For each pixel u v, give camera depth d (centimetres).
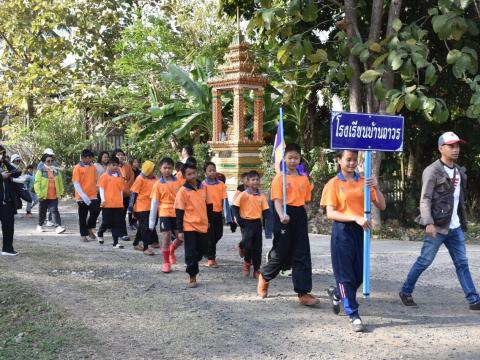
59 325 568
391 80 1234
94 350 500
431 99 1111
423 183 614
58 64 2595
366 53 1170
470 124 1473
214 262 877
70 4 2447
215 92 1571
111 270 841
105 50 2628
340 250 559
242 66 1501
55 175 1274
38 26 2517
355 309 550
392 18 1219
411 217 1426
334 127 559
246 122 1858
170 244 889
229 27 2134
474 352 489
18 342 520
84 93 2369
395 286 744
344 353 488
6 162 931
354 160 572
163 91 2128
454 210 617
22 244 1070
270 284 762
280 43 1588
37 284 735
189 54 2136
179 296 689
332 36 1505
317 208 1431
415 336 533
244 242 798
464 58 1115
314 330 554
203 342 520
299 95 1628
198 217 731
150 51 2130
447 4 1111
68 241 1136
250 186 800
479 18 1246
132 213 1057
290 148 639
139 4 2625
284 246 641
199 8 2188
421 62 1095
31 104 2889
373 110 1302
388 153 1476
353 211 567
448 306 642
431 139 1560
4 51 2825
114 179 1053
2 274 788
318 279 796
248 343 517
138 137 2011
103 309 628
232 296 691
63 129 2484
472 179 1578
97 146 2550
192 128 2028
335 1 1286
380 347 503
